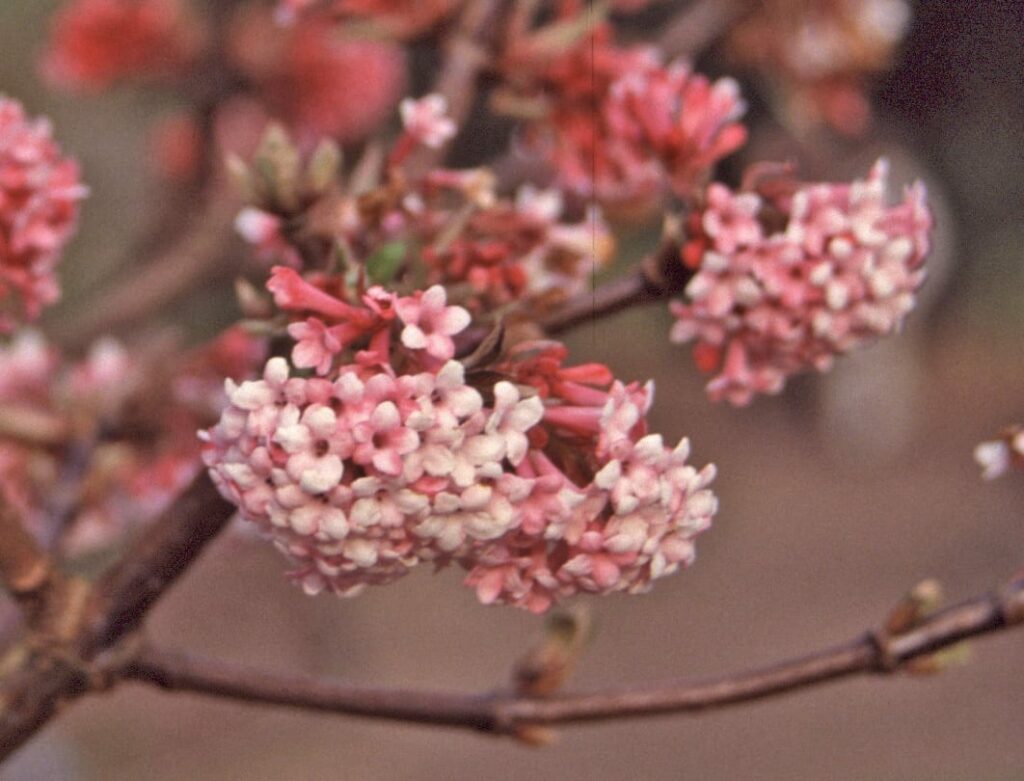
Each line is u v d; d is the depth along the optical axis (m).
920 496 2.76
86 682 0.41
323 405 0.35
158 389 0.53
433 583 2.39
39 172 0.41
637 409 0.36
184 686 0.42
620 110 0.42
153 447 0.53
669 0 0.85
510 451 0.35
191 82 0.83
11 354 0.55
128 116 1.52
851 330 0.40
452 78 0.47
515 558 0.36
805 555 2.51
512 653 2.20
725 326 0.40
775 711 2.02
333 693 0.43
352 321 0.36
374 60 0.83
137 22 0.81
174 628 1.93
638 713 0.43
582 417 0.36
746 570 2.46
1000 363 3.31
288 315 0.38
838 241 0.39
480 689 2.08
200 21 0.83
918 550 2.50
